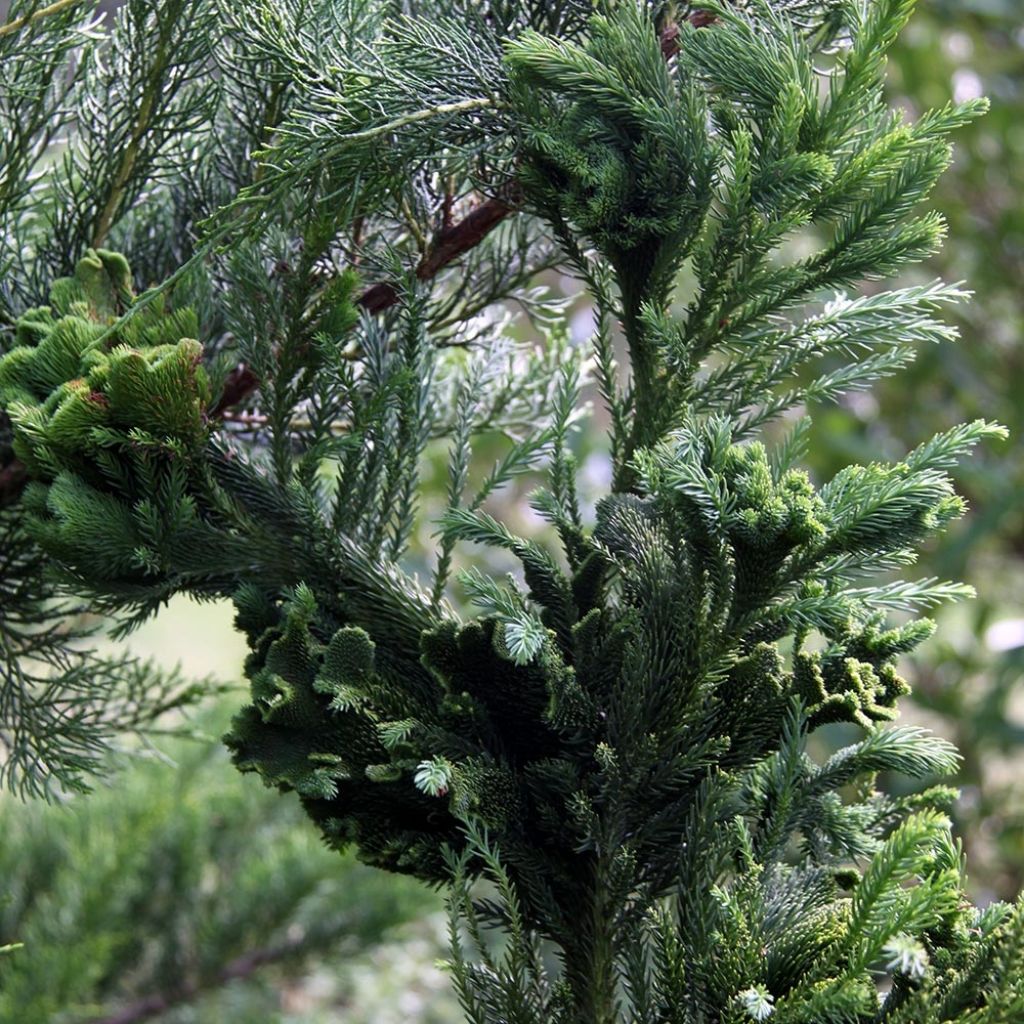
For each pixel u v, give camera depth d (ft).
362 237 4.53
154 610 4.33
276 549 4.26
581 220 4.14
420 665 4.20
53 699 4.69
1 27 4.48
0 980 6.82
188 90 4.69
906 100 10.12
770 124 4.06
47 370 4.19
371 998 9.90
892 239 4.10
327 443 4.26
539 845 4.12
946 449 3.92
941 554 9.70
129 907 7.86
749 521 3.84
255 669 4.12
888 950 3.81
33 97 4.64
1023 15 9.91
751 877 3.98
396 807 4.06
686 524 3.91
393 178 4.27
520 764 4.15
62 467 4.17
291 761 4.00
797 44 4.11
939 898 3.81
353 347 4.73
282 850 8.12
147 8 4.55
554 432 4.34
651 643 4.05
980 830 9.49
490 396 5.03
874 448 9.95
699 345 4.18
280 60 4.23
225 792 8.44
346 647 4.02
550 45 4.06
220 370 4.33
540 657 3.99
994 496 9.63
